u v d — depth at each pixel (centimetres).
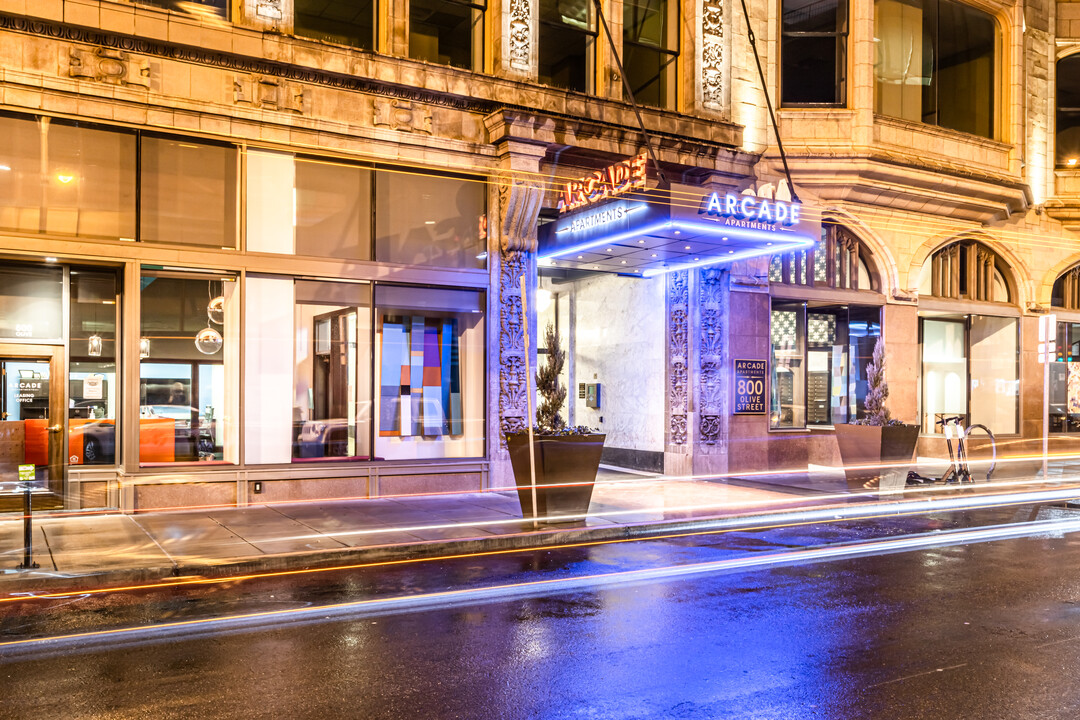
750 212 1402
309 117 1369
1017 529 1216
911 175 1958
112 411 1297
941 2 2136
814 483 1672
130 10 1223
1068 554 1032
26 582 826
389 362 1466
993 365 2298
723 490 1556
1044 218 2355
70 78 1196
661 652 640
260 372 1348
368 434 1434
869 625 716
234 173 1330
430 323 1504
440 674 589
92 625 707
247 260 1324
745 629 703
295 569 938
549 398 1241
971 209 2134
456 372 1527
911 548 1072
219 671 593
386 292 1460
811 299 1945
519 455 1213
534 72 1585
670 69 1795
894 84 2047
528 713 517
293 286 1375
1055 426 2417
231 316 1339
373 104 1428
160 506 1271
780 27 1906
